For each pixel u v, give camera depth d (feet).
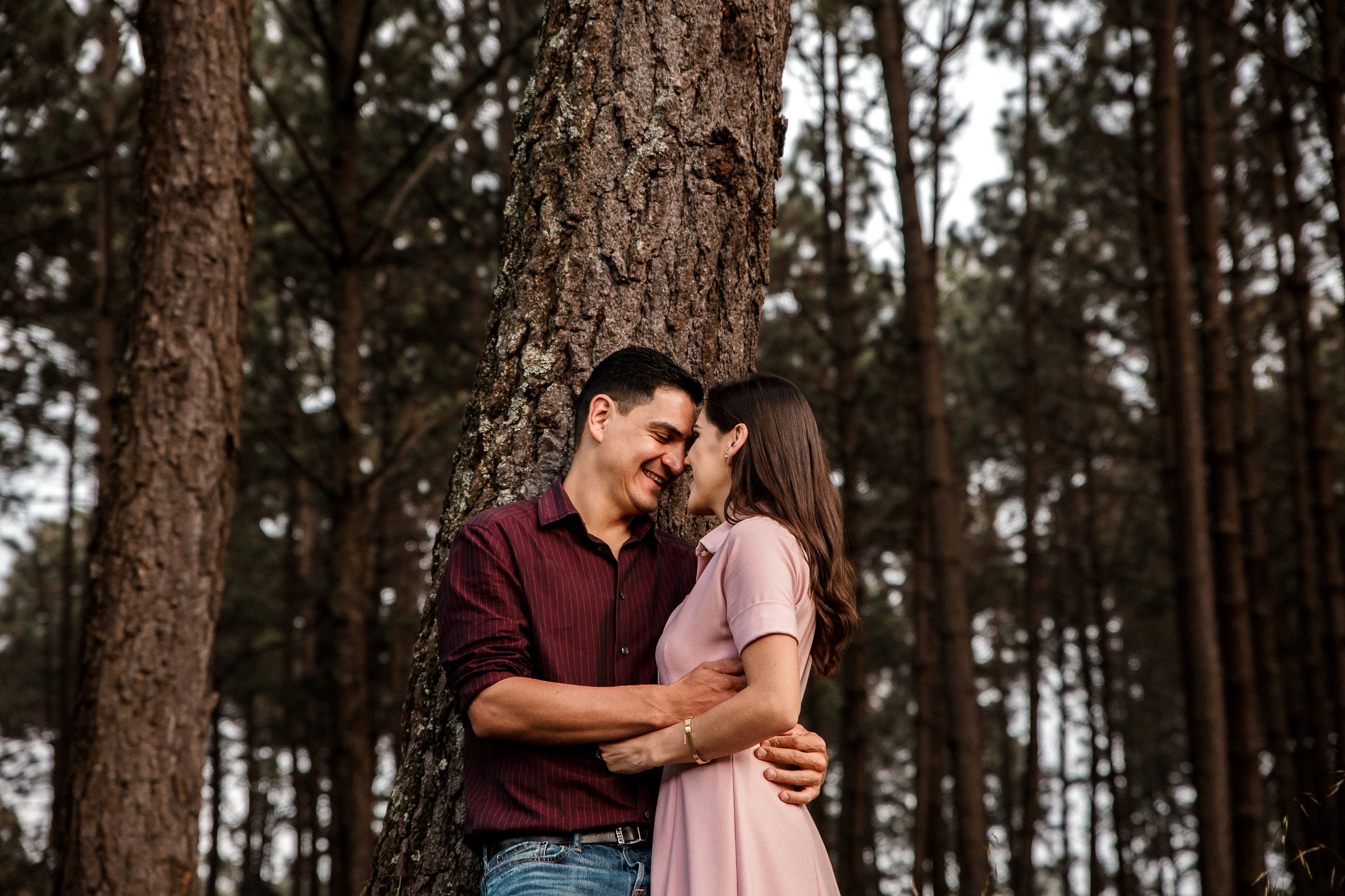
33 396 44.73
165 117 15.70
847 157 35.53
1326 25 21.16
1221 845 20.67
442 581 7.08
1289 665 44.11
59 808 14.43
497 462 7.31
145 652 14.58
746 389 6.44
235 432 15.69
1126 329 49.14
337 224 23.79
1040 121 42.52
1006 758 61.93
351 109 24.91
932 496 24.61
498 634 5.89
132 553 14.83
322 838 61.36
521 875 5.72
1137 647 68.59
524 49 33.50
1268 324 44.29
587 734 5.70
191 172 15.58
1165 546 49.06
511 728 5.71
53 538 68.33
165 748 14.40
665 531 7.61
